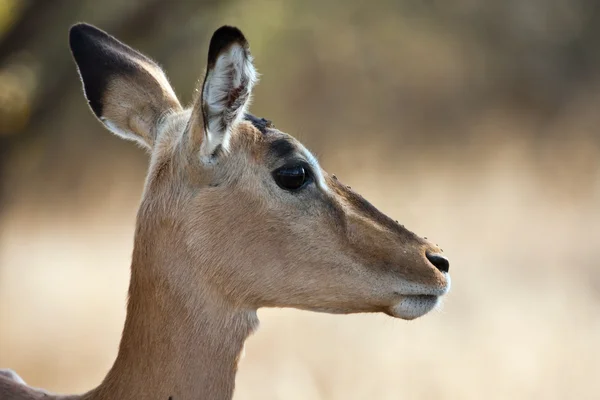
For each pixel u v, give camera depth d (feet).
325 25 122.21
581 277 99.81
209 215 38.40
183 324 38.11
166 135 40.14
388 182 147.02
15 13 76.02
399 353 78.84
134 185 161.38
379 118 171.42
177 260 38.34
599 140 165.27
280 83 146.72
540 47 180.65
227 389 38.55
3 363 79.05
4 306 92.43
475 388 73.10
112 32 82.48
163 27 87.20
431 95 178.09
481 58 171.12
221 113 37.60
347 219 39.34
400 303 39.65
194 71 107.04
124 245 128.36
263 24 99.55
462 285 97.50
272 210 38.73
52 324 89.81
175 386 37.93
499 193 137.59
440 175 153.38
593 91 182.80
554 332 82.58
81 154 152.25
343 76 160.15
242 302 38.73
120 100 41.98
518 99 182.29
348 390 72.74
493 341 81.10
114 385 38.47
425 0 140.97
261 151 38.93
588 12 180.65
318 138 161.38
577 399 72.84
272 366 76.18
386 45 149.18
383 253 39.34
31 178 147.43
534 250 113.60
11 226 138.21
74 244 129.80
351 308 39.60
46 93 80.74
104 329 89.25
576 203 135.33
